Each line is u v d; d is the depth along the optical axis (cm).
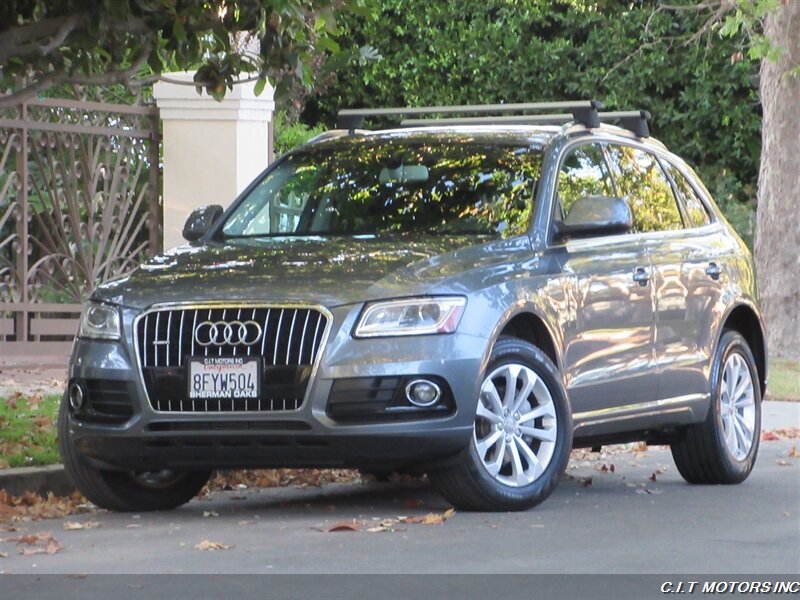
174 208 4022
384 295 1928
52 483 2320
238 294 1947
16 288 3853
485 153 2259
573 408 2145
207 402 1945
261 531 1883
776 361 5262
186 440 1952
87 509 2159
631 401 2266
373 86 6594
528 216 2148
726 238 2559
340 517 2019
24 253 3847
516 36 6506
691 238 2462
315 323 1920
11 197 3828
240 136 3991
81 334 2052
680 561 1670
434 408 1920
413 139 2328
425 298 1938
